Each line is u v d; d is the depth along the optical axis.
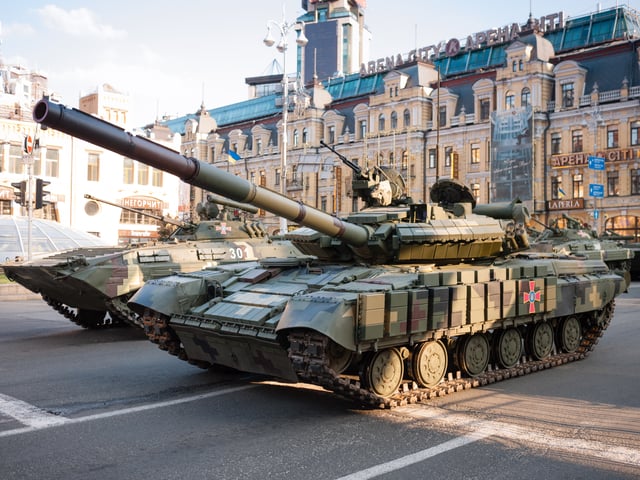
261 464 6.77
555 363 12.05
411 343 9.11
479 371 10.59
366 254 10.27
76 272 14.68
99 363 12.49
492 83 48.59
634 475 6.50
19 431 7.91
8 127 44.72
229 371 11.48
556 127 46.03
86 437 7.68
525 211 12.32
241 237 19.06
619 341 15.23
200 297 10.76
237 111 74.50
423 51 57.38
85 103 51.53
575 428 8.08
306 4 161.12
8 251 31.11
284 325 8.24
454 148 50.69
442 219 10.81
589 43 47.78
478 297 9.94
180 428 8.06
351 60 151.75
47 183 25.64
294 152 61.97
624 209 43.12
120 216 51.09
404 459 6.92
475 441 7.54
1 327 18.14
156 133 60.91
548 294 11.47
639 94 42.38
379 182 11.52
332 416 8.62
